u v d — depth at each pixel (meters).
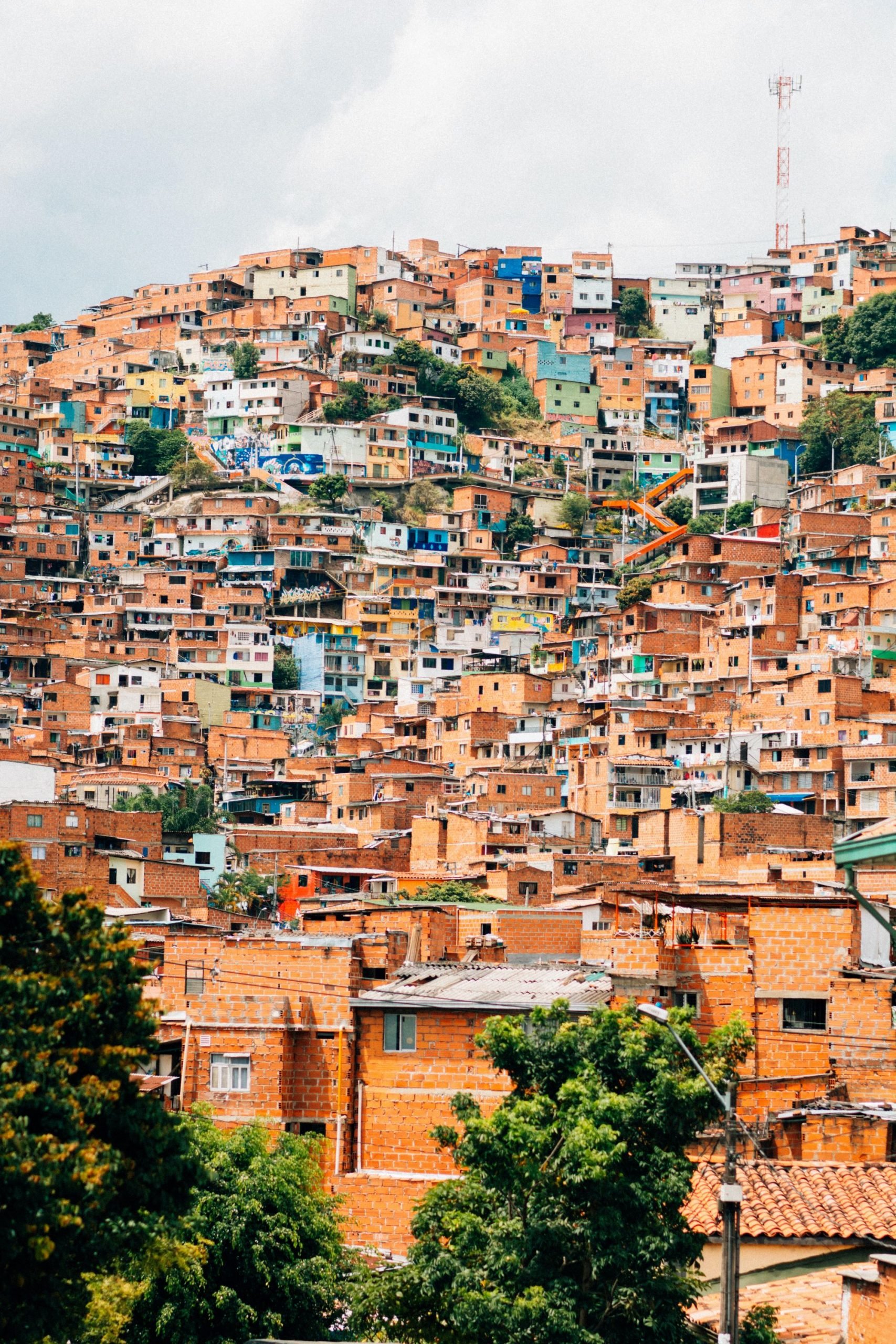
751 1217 57.94
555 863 149.62
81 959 49.84
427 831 176.62
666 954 73.31
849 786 195.38
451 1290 53.69
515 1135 54.03
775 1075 71.56
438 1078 74.00
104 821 164.62
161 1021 76.94
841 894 85.12
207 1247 62.56
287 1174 65.12
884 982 71.69
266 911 156.62
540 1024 57.47
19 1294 45.22
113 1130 48.56
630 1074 55.41
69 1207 43.88
